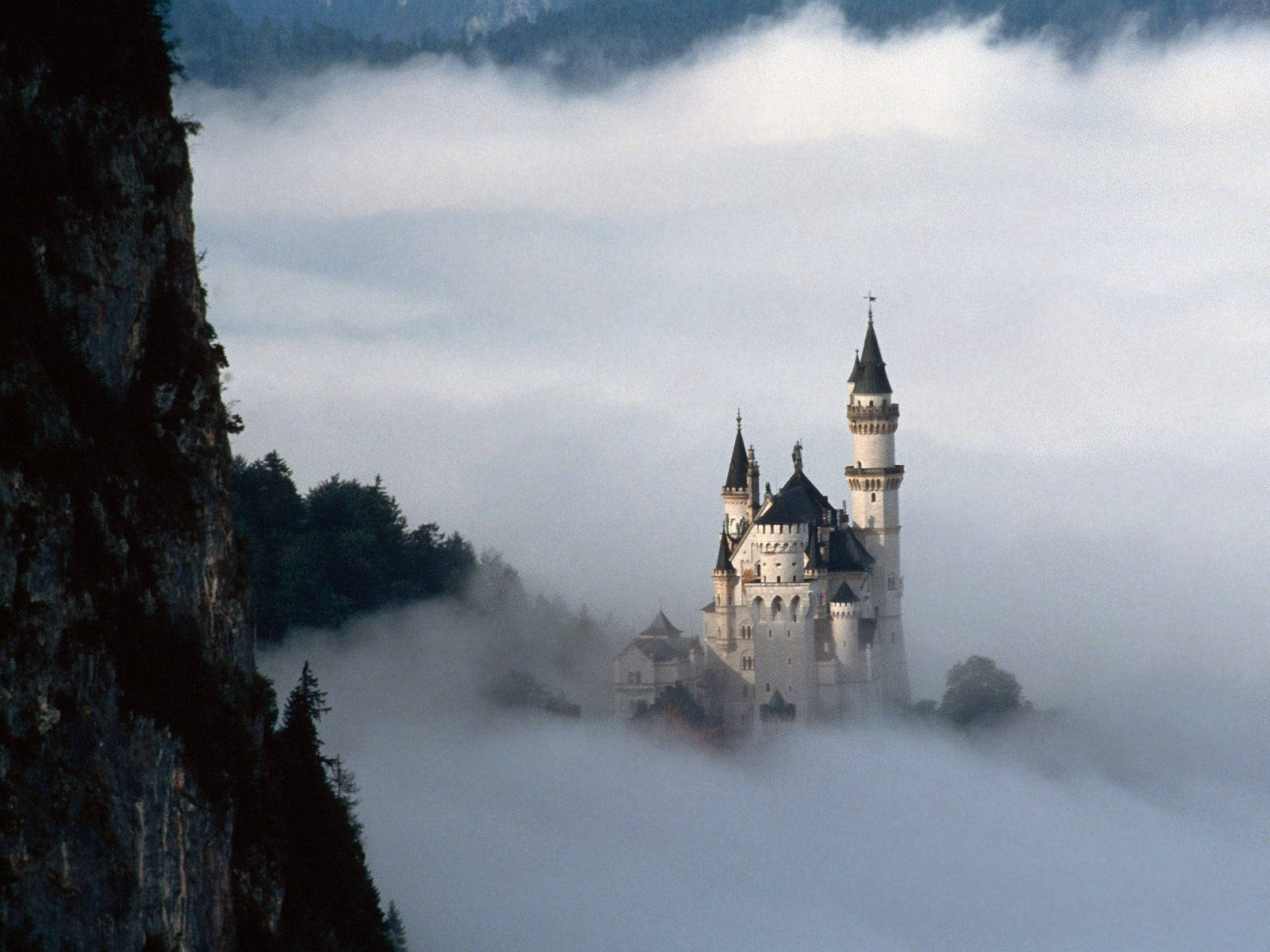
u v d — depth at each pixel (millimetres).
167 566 123562
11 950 107250
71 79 122125
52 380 117125
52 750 111938
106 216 123000
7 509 111062
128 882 115938
